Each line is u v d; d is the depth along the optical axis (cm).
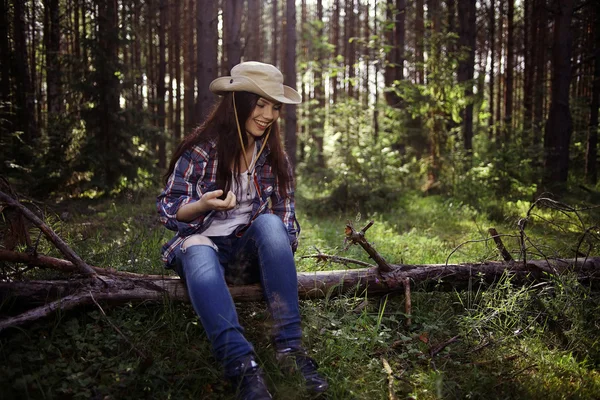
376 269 303
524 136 1388
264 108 247
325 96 2166
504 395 220
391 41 1352
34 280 255
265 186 260
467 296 314
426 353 259
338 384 221
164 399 207
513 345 266
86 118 872
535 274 317
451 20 1223
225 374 207
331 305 294
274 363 227
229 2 886
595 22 1280
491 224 642
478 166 1008
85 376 217
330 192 860
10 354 225
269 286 231
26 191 757
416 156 1177
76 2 1468
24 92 1130
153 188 938
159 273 325
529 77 1675
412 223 671
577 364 246
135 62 1889
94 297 254
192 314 273
